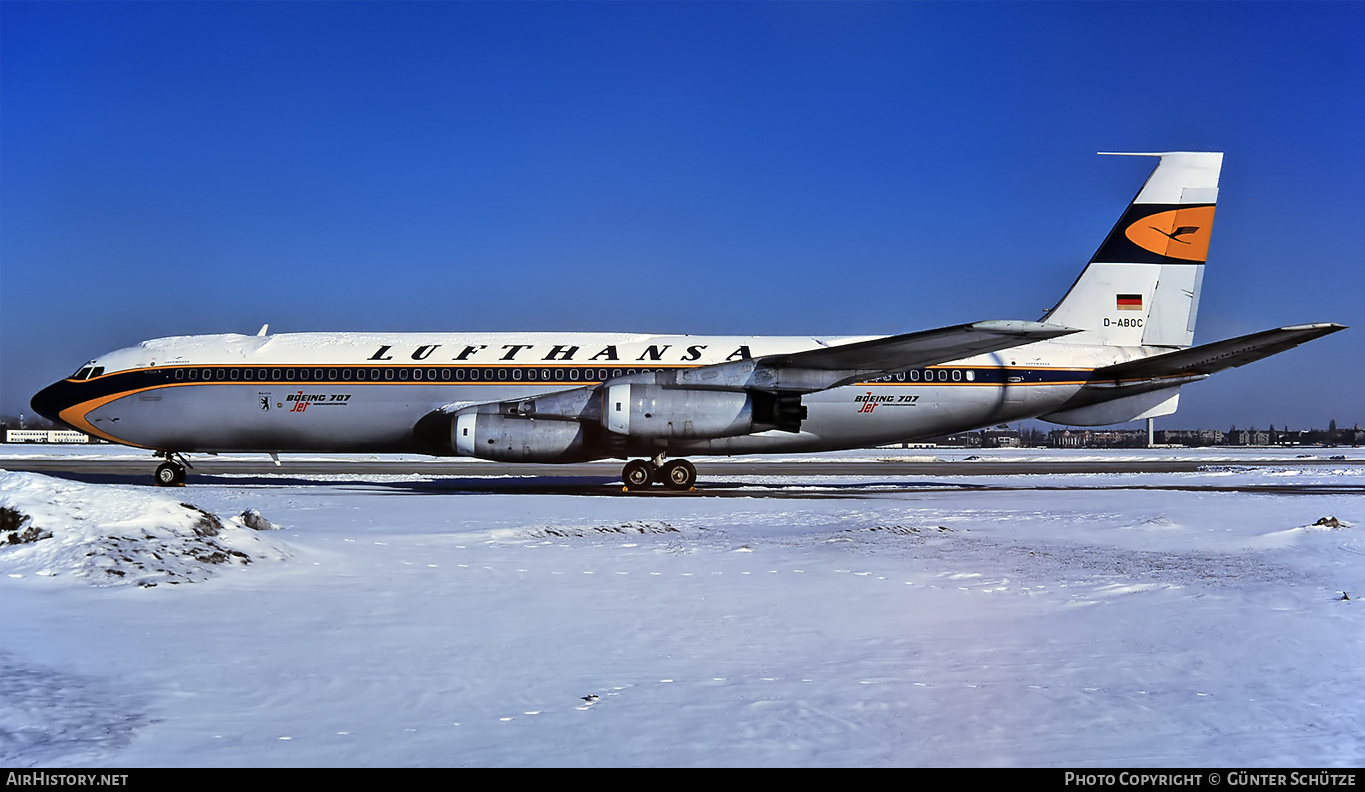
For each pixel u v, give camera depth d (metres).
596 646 8.14
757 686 6.93
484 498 24.42
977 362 29.34
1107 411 30.56
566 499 24.33
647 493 27.50
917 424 29.36
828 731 5.93
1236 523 18.14
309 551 13.01
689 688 6.88
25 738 5.64
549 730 5.93
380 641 8.24
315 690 6.75
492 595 10.45
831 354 26.70
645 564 12.76
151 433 29.14
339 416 28.83
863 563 12.90
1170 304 30.59
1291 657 7.84
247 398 28.89
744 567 12.53
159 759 5.35
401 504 22.17
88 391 29.14
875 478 36.94
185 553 11.50
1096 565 12.78
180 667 7.29
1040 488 30.67
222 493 26.06
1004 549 14.37
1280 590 10.87
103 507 12.22
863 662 7.63
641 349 29.38
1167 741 5.78
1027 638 8.48
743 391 27.31
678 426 26.94
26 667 7.15
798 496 26.42
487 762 5.37
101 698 6.46
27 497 12.23
